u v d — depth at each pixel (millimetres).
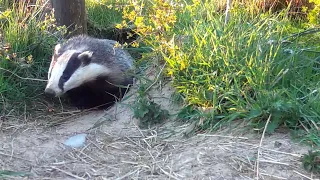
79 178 1504
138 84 2029
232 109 1660
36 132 1793
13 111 1895
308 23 2293
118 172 1528
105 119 1878
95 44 2096
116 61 2074
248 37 1932
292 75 1754
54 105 2021
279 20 2334
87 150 1672
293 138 1551
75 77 1944
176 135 1695
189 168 1495
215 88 1702
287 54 1858
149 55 1990
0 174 1499
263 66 1723
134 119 1820
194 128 1695
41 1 2355
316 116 1585
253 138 1589
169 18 1940
